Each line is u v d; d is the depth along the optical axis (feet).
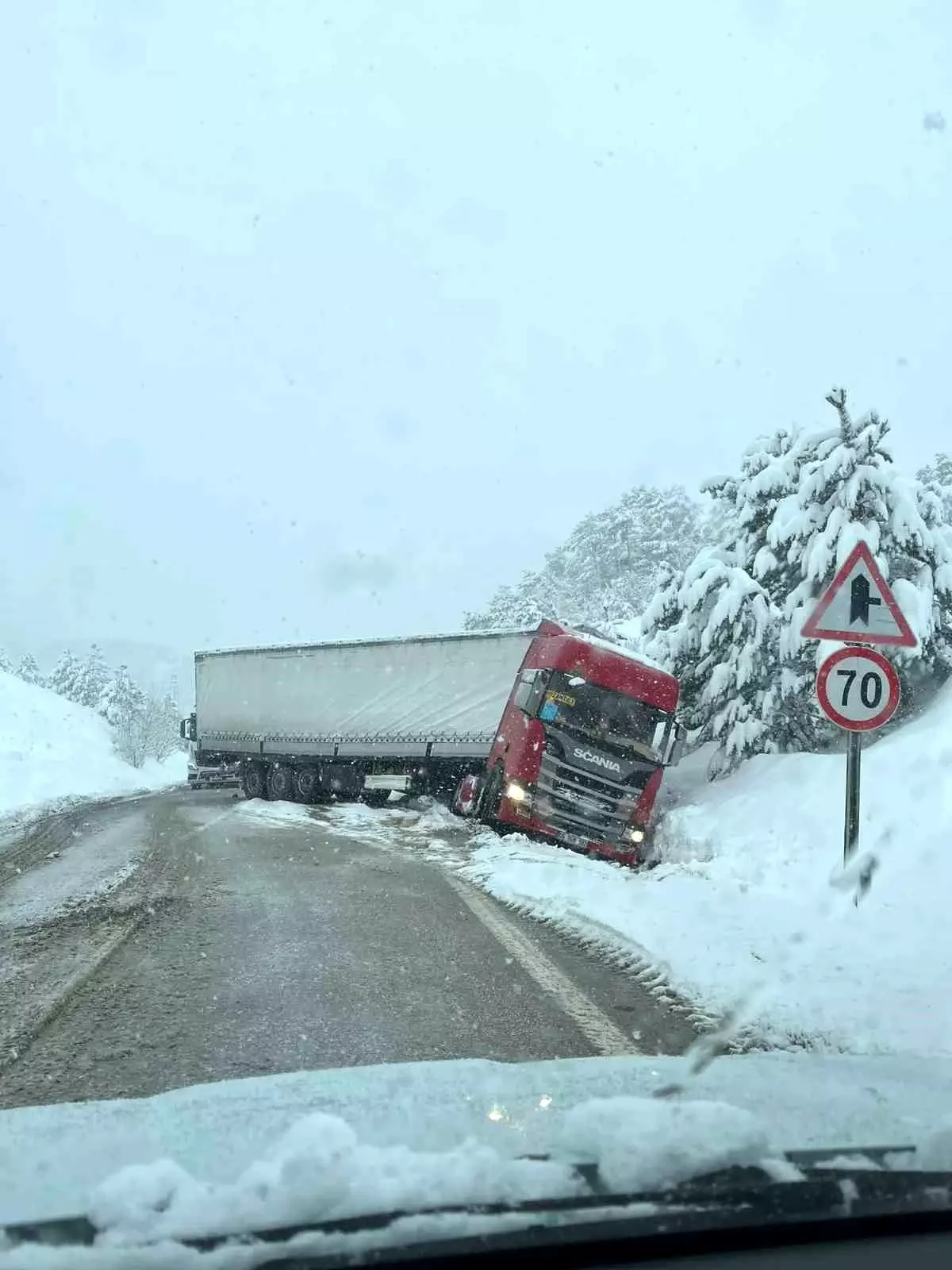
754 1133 8.24
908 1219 7.83
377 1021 18.58
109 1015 19.03
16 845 48.16
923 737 46.19
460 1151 7.86
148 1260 6.61
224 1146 8.63
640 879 35.06
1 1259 6.61
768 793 50.75
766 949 23.70
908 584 53.98
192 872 37.37
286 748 83.25
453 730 68.18
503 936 26.22
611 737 52.01
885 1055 13.67
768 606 59.31
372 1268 6.82
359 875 37.01
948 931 24.86
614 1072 11.44
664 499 182.80
